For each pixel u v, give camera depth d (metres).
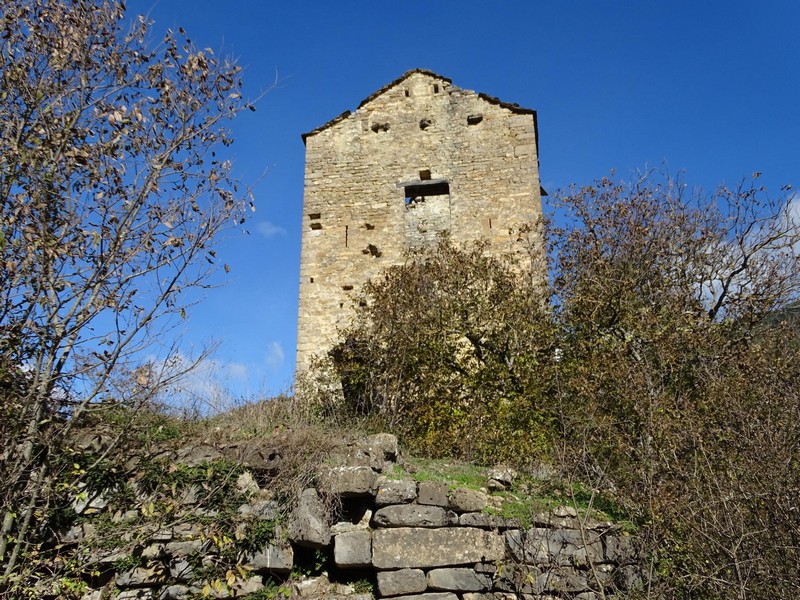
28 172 6.14
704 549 5.80
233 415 7.89
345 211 17.56
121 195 6.57
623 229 13.27
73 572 5.62
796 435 6.50
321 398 11.09
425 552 6.09
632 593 5.98
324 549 6.25
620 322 11.30
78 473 5.92
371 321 13.75
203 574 5.90
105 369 6.18
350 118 18.48
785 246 13.17
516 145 17.47
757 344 10.89
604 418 7.64
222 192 6.80
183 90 6.94
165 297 6.48
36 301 5.91
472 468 7.61
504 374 11.00
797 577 5.41
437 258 12.96
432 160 17.70
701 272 13.17
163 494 6.13
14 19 6.48
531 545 6.35
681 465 6.74
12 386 5.88
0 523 5.54
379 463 6.77
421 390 11.27
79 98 6.68
